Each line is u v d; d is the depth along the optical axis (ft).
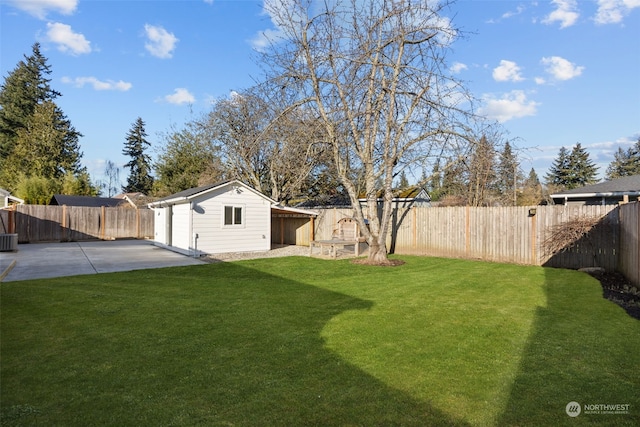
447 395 10.39
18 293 23.77
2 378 11.53
